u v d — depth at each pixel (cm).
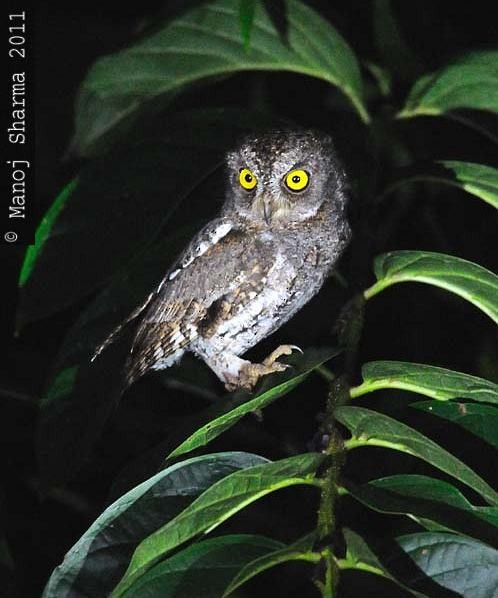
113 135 837
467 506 534
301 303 901
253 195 877
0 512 748
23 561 852
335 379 614
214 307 872
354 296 713
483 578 497
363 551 482
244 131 772
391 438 530
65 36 903
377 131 848
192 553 514
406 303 975
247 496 512
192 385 889
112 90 828
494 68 790
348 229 893
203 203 824
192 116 769
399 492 542
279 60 825
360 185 821
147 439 880
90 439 705
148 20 882
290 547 489
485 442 629
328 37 823
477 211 980
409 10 992
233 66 828
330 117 998
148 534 544
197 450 733
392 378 585
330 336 750
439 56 983
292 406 923
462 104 812
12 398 903
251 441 853
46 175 910
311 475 527
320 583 481
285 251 870
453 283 647
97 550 536
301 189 871
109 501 632
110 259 728
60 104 900
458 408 638
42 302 716
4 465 893
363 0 1024
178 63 823
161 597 498
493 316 634
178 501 558
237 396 657
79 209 732
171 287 870
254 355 957
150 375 927
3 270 930
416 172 772
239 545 519
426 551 506
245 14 662
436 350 970
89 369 721
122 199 739
